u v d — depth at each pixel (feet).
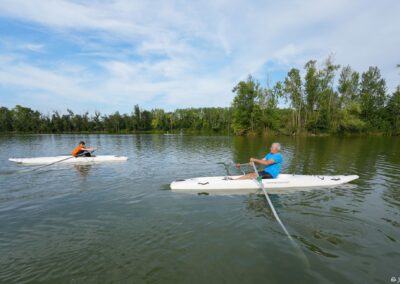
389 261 11.56
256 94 145.38
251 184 24.06
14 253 12.62
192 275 10.68
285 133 138.31
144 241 13.67
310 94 136.36
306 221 16.06
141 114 249.96
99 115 231.09
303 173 31.86
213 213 17.70
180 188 24.02
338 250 12.55
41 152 58.59
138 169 35.06
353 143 79.71
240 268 11.17
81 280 10.46
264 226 15.42
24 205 19.71
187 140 105.40
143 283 10.19
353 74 138.10
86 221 16.48
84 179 28.78
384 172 31.73
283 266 11.30
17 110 219.82
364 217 16.65
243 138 118.01
